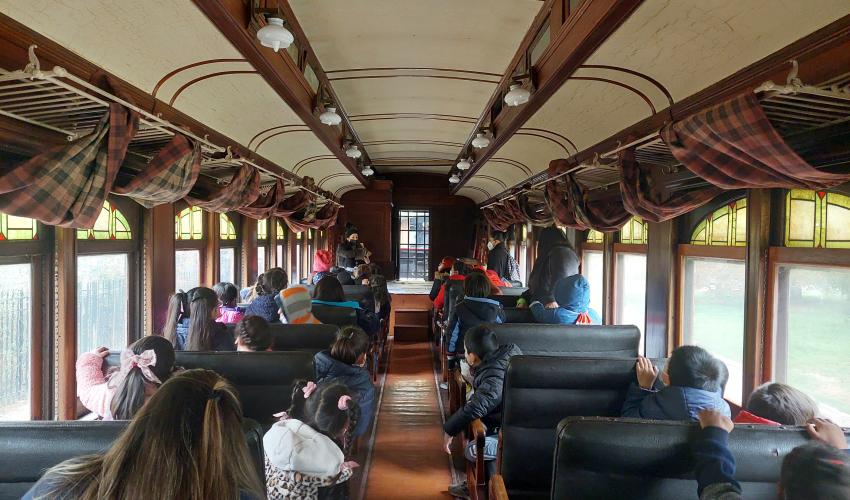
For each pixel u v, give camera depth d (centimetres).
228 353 253
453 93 479
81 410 302
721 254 327
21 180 183
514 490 242
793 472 103
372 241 1175
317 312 439
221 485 91
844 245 236
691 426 148
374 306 609
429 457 391
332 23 323
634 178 298
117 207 347
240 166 398
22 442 142
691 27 204
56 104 215
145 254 373
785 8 170
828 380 248
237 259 602
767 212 279
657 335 394
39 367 278
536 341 322
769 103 201
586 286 363
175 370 209
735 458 142
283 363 249
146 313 374
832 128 207
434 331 798
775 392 186
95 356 256
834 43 165
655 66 245
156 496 85
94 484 89
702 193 274
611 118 329
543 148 487
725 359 328
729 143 199
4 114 209
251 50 255
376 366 601
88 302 322
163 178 264
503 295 573
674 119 268
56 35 195
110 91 219
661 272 388
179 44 244
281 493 191
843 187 233
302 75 359
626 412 220
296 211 710
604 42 232
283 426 199
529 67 325
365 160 920
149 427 90
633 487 148
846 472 98
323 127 484
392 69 410
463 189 1110
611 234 502
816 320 254
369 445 414
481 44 355
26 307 270
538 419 236
